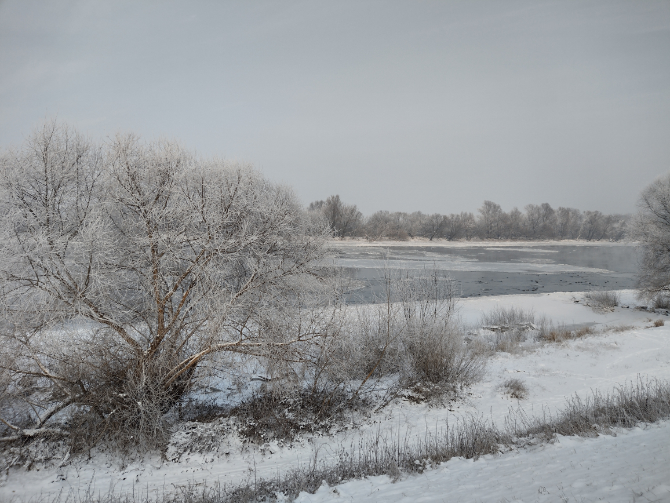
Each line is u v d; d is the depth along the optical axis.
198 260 10.27
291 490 7.11
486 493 5.39
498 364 16.73
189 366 10.56
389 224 111.00
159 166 10.31
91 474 8.62
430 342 14.26
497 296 34.78
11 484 8.09
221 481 8.27
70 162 9.87
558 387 13.66
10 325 9.05
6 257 8.71
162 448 9.60
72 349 9.64
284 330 11.28
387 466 7.79
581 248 98.44
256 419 11.00
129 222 10.47
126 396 9.91
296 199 12.30
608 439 7.20
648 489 4.13
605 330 23.06
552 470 5.86
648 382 12.12
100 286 9.38
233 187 10.56
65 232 9.42
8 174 9.08
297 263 11.77
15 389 9.46
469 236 125.38
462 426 10.41
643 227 30.45
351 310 13.48
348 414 11.89
